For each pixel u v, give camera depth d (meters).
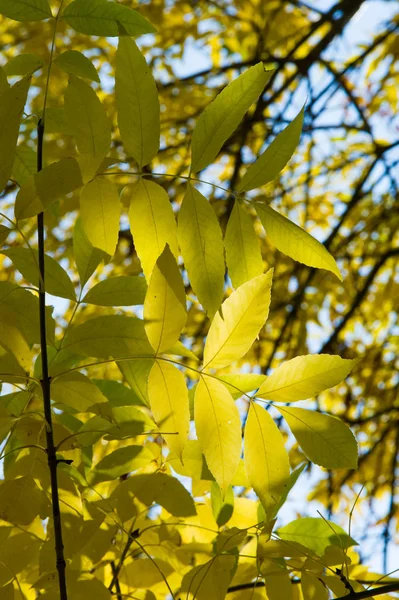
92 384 1.23
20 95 1.16
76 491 1.23
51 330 1.22
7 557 1.22
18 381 1.22
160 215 1.20
